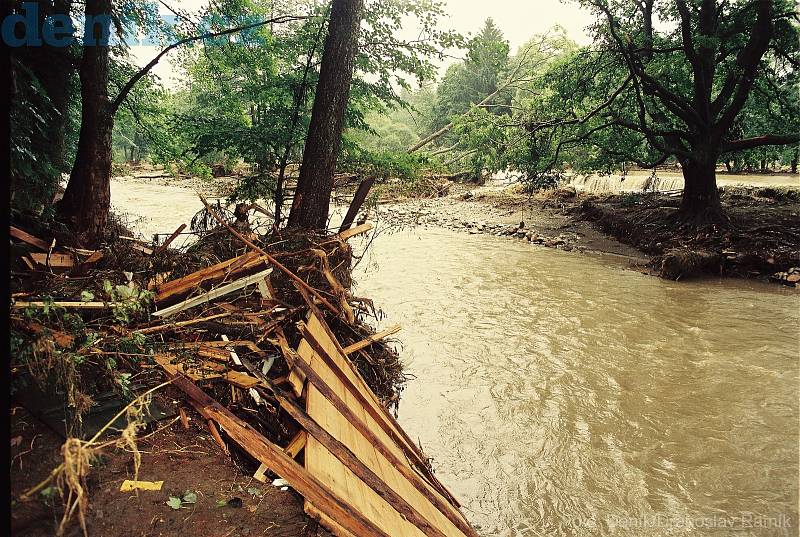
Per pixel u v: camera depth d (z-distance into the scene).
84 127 7.71
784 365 8.28
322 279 5.48
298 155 10.35
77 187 7.70
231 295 4.66
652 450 6.09
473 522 4.97
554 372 8.09
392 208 25.19
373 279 13.41
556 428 6.54
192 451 3.30
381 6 9.48
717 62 18.23
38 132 8.54
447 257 16.11
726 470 5.69
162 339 3.97
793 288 12.89
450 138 44.00
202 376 3.81
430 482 4.57
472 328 9.97
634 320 10.52
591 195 27.66
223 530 2.69
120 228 8.41
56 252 4.95
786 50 17.34
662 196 24.55
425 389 7.49
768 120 20.44
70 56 9.47
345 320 5.43
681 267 13.74
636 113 20.89
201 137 9.52
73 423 3.04
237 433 3.21
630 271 14.64
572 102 20.50
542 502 5.26
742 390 7.48
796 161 27.81
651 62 19.23
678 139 18.20
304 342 4.30
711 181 17.19
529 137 21.47
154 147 11.19
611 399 7.26
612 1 19.20
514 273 14.26
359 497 3.07
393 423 4.96
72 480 2.24
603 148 21.16
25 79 7.18
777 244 14.61
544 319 10.52
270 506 2.94
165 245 5.07
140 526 2.62
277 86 9.84
